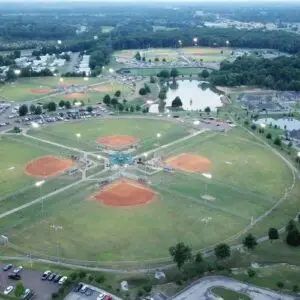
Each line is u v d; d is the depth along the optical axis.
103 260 158.00
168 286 141.25
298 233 167.62
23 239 170.75
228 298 134.62
